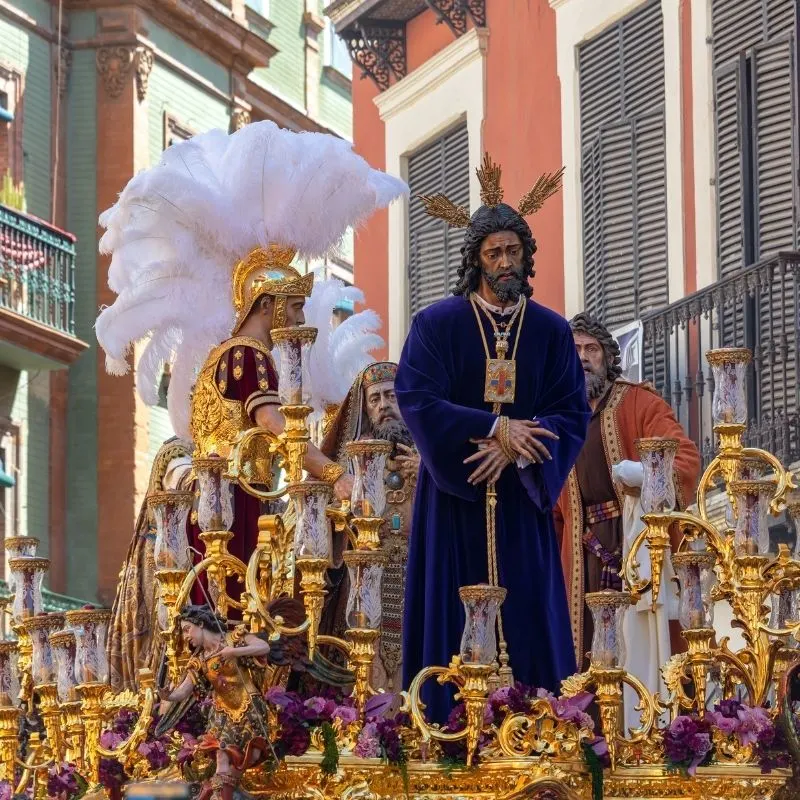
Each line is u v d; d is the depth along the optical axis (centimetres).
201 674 1459
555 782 1402
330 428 1855
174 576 1545
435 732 1424
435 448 1523
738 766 1461
